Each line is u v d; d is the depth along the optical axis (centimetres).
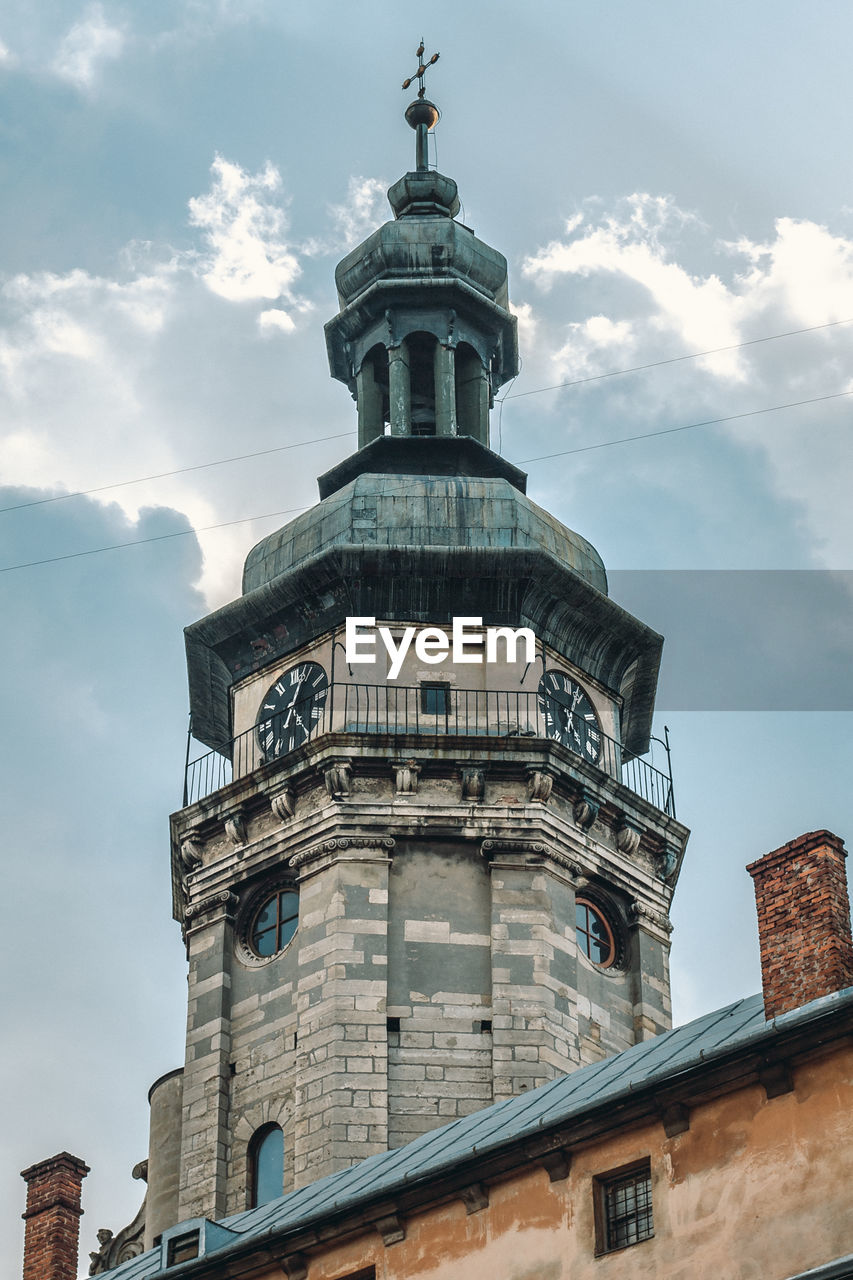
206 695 7456
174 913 7244
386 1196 4316
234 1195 6506
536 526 7269
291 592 7169
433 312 7812
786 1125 3891
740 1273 3841
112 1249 6794
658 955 6919
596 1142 4112
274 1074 6594
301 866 6794
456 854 6775
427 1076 6456
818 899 4456
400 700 6994
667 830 7075
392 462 7519
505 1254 4150
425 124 8331
